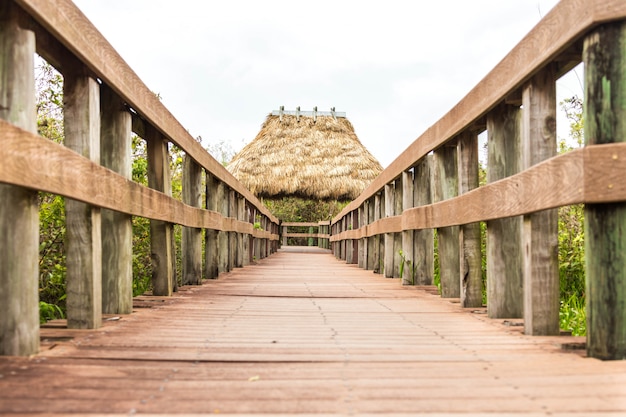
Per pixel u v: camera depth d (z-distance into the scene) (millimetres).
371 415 1539
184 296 4539
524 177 2699
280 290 5113
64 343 2465
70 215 2805
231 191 7758
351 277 6832
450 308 3936
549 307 2805
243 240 8852
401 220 5828
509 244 3469
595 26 2160
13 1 2070
